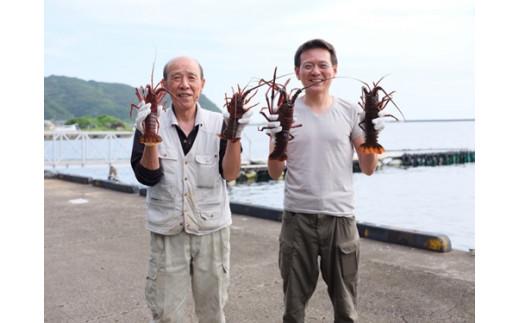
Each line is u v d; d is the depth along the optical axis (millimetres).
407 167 38094
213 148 3162
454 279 5258
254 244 6863
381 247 6570
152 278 3195
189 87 3025
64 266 5977
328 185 3320
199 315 3318
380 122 3021
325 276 3457
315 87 3283
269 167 3369
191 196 3115
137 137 3076
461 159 40594
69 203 10406
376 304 4641
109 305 4738
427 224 17266
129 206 10047
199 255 3197
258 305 4711
